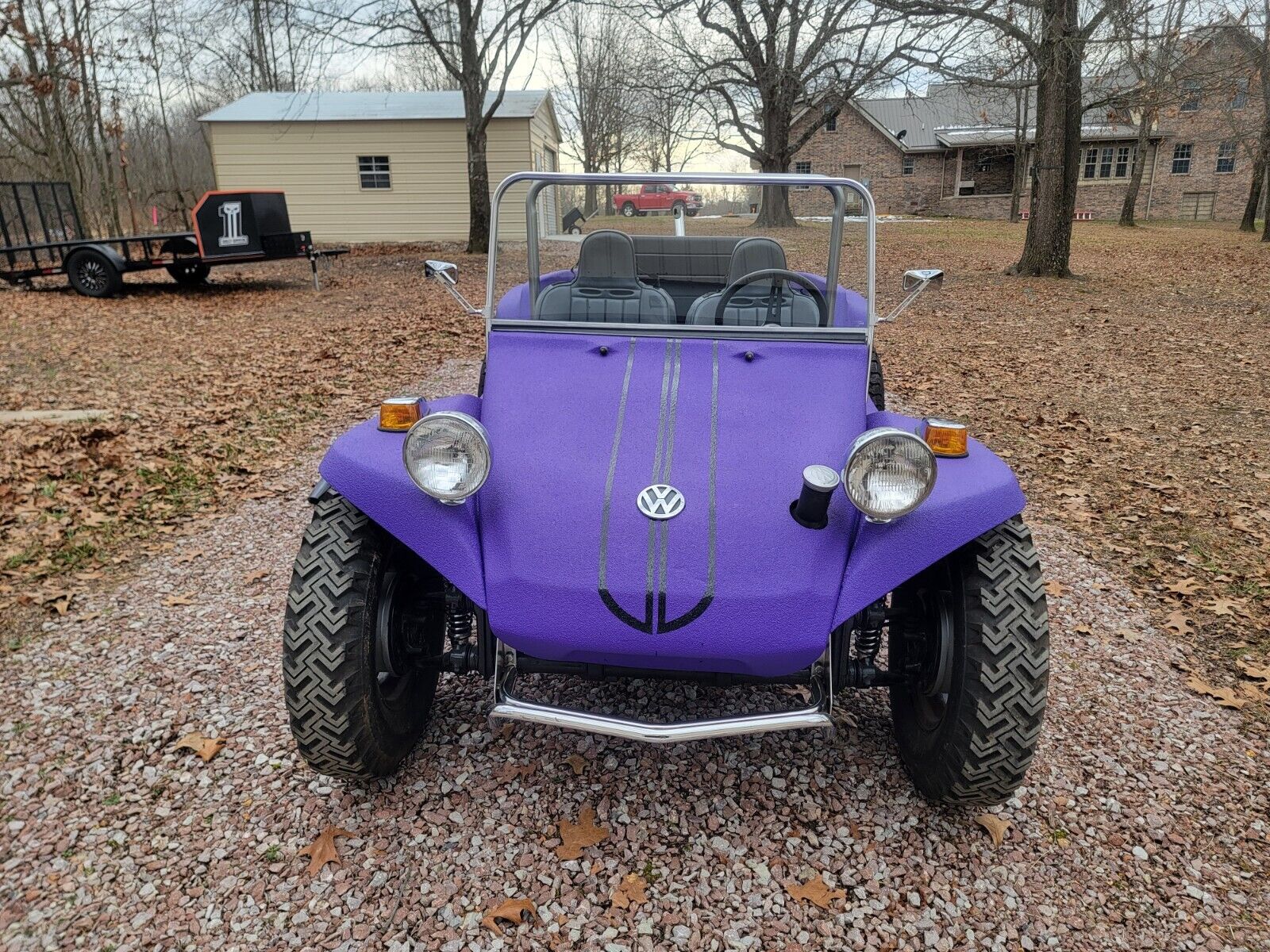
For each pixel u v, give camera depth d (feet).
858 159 145.89
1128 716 10.71
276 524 16.51
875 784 9.33
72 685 11.00
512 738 9.98
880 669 9.05
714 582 7.62
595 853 8.31
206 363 30.07
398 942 7.31
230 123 72.90
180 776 9.31
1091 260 67.15
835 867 8.20
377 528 8.66
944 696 8.79
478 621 8.79
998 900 7.86
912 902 7.81
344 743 8.25
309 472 19.51
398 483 8.09
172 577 14.25
